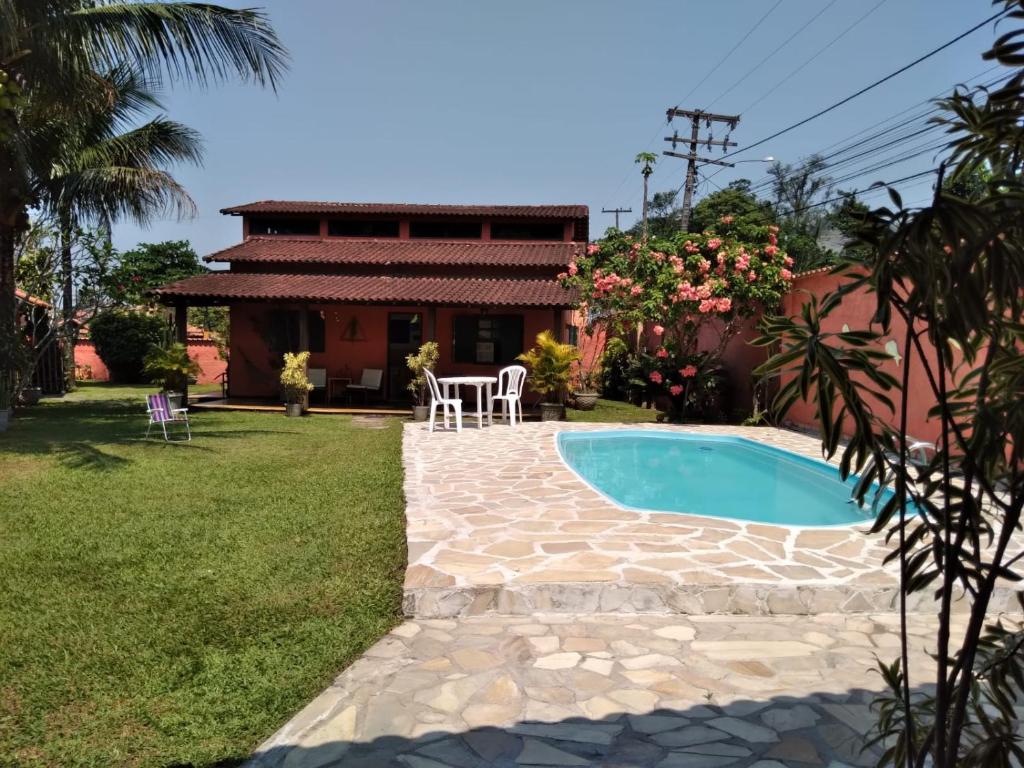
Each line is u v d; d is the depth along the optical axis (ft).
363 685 10.00
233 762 8.15
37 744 8.44
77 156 43.65
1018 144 4.26
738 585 13.14
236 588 13.66
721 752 8.34
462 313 54.85
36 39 26.27
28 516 18.74
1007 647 4.81
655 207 137.49
